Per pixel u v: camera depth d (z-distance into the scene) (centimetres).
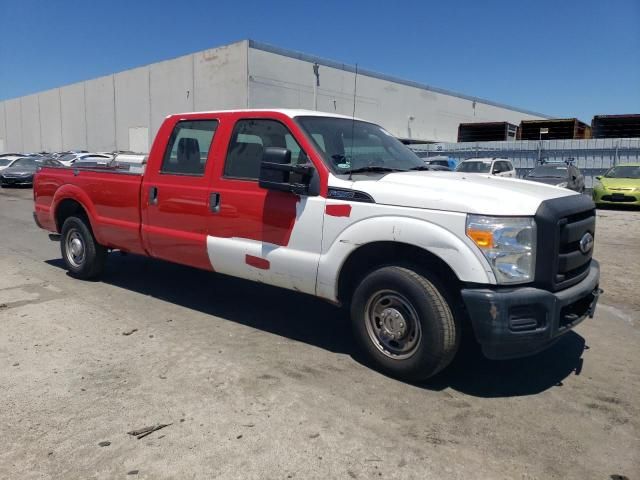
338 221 406
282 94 2866
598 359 450
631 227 1318
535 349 358
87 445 302
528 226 352
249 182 461
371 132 513
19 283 657
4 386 372
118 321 514
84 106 4434
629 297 652
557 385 397
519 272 350
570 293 368
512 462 296
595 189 1809
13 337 467
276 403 355
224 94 2886
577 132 3038
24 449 297
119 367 406
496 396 376
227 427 323
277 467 285
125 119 3906
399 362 390
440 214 361
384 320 398
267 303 587
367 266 431
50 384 376
